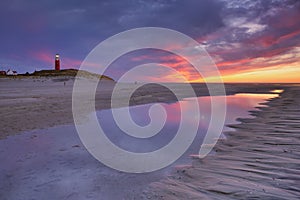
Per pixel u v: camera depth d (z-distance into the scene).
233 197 3.54
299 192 3.61
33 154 5.93
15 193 3.90
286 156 5.22
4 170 4.88
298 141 6.39
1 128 8.65
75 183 4.28
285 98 20.03
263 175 4.29
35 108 13.38
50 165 5.19
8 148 6.39
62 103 15.95
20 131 8.31
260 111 12.98
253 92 32.88
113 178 4.51
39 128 8.82
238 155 5.56
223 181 4.14
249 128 8.59
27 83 40.44
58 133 8.16
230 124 9.73
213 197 3.59
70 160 5.53
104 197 3.73
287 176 4.19
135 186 4.14
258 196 3.53
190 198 3.59
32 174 4.68
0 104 14.51
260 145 6.24
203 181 4.21
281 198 3.45
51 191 3.97
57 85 39.81
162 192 3.85
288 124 8.66
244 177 4.25
